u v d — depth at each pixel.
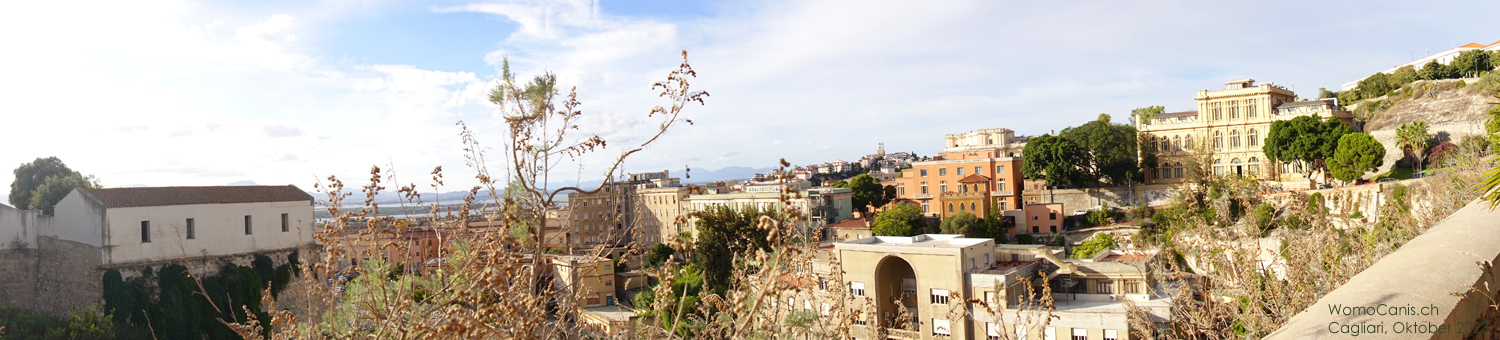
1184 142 83.31
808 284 11.78
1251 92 80.00
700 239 49.94
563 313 8.14
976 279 34.78
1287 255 10.95
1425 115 79.69
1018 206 84.25
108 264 42.59
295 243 51.88
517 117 6.63
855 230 75.56
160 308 43.72
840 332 11.54
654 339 8.51
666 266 7.44
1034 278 37.25
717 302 10.33
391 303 6.99
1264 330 9.67
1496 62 92.88
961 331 34.69
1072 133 80.62
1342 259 11.40
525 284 7.14
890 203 100.94
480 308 5.62
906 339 35.56
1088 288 36.44
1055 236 70.94
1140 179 82.38
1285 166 77.12
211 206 47.31
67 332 37.16
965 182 79.62
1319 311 4.94
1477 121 72.81
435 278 7.81
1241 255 11.07
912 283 39.03
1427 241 6.42
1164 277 12.99
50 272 46.12
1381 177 72.31
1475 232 6.46
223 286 46.53
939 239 41.47
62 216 45.84
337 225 7.07
